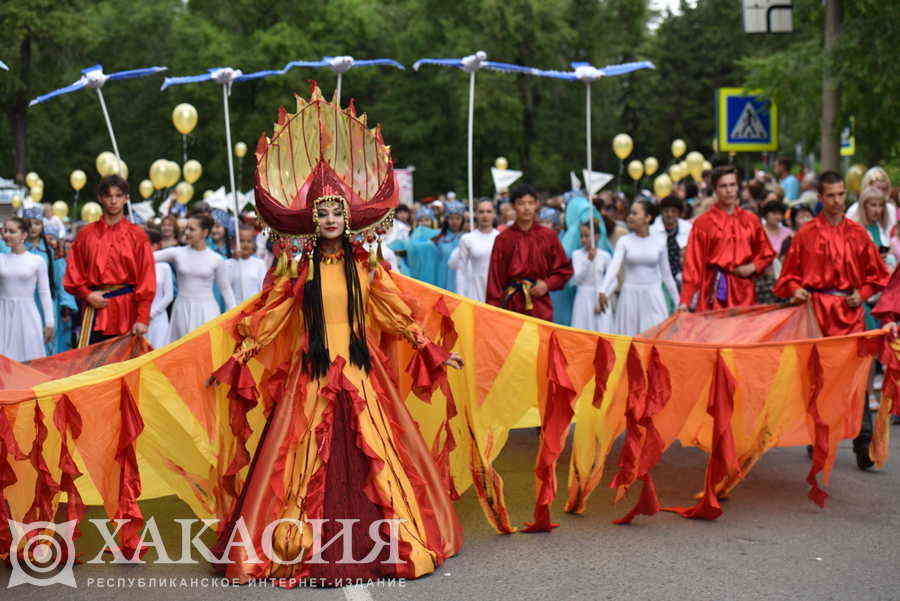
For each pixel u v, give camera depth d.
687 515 6.08
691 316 7.63
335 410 5.15
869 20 13.48
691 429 6.41
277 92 39.31
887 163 17.06
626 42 40.31
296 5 42.16
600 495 6.62
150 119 43.00
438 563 5.14
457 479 5.95
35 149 42.88
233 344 5.55
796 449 7.99
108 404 5.34
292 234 5.36
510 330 5.91
